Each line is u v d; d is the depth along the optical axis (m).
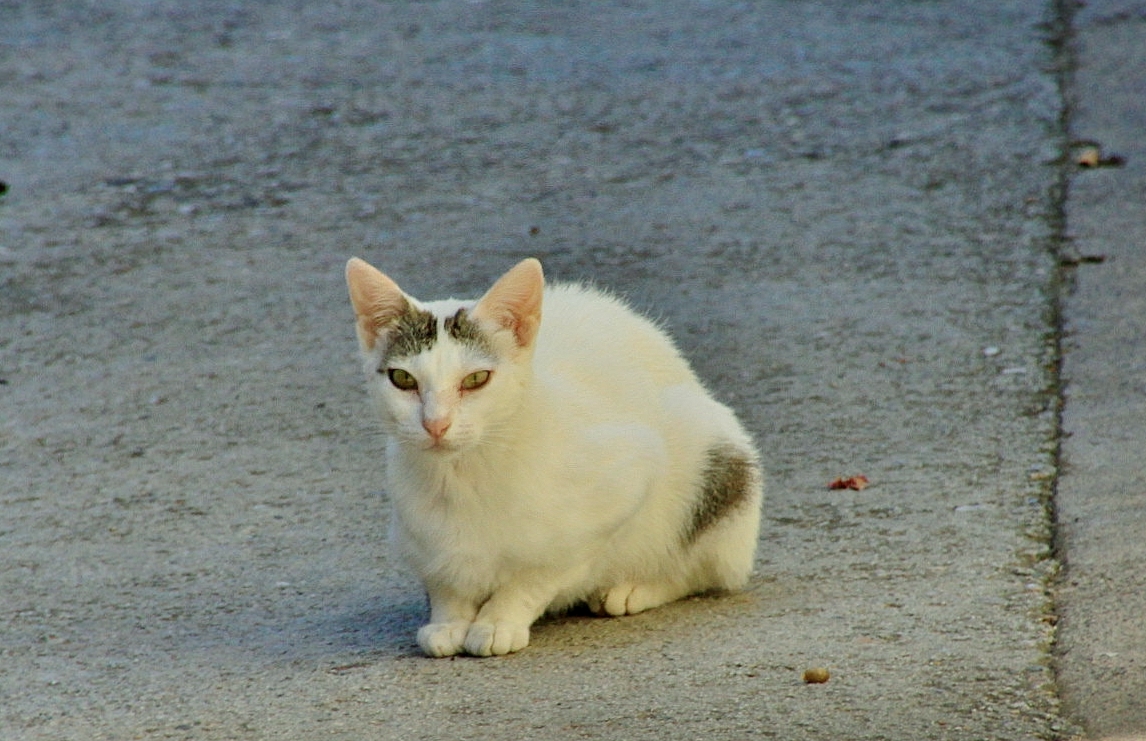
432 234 16.20
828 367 12.45
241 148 19.25
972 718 6.54
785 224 16.02
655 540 8.47
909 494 9.90
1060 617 7.68
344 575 9.20
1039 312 13.19
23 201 17.61
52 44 23.78
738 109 20.02
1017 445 10.58
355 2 26.22
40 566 9.53
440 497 7.74
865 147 18.28
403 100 20.95
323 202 17.39
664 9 25.23
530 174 18.06
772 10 24.80
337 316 14.23
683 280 14.62
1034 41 21.94
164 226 16.80
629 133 19.34
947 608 7.93
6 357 13.57
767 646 7.59
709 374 12.45
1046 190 16.31
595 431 7.93
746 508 8.66
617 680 7.28
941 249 14.99
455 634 7.88
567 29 24.22
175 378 12.96
